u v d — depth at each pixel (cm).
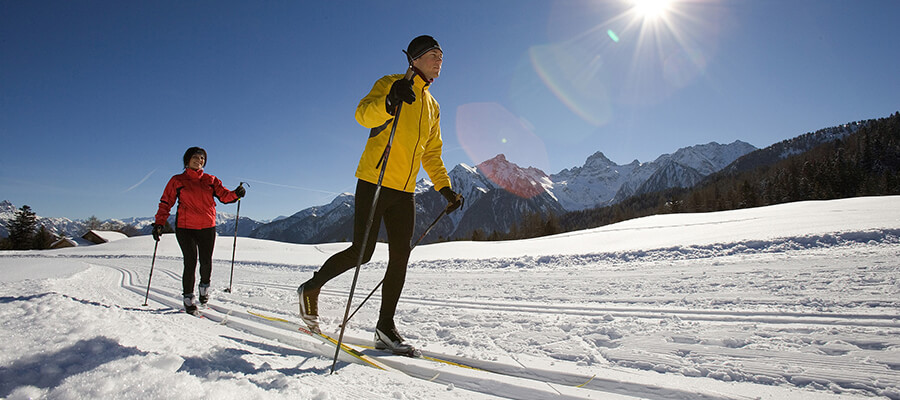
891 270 372
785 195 7850
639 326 255
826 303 281
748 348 203
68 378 112
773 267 457
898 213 906
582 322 277
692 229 1091
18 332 159
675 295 362
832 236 610
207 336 227
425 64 229
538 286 480
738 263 523
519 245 1318
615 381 167
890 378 159
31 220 6197
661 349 208
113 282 645
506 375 182
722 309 294
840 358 182
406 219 231
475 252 1187
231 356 175
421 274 727
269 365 173
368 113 206
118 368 122
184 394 107
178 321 295
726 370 175
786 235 655
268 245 2777
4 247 5950
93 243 5238
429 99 241
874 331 214
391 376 178
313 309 236
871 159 9100
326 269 231
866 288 314
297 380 152
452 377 176
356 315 326
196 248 376
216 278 778
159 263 1212
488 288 487
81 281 623
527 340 237
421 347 229
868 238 585
